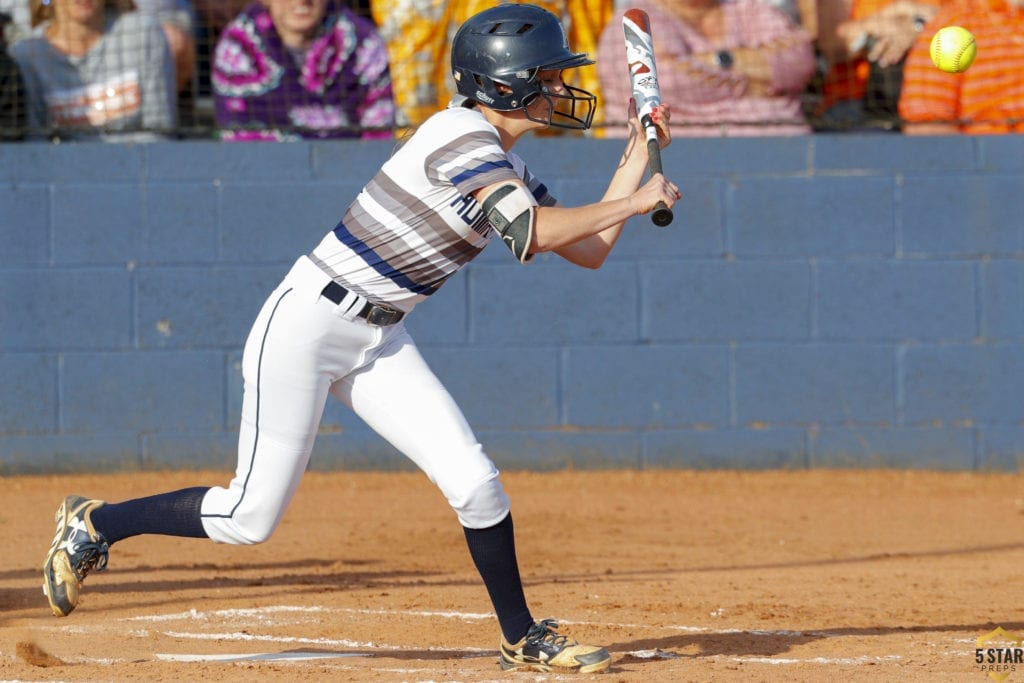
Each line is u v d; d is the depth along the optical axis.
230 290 31.91
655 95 14.64
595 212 13.04
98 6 31.92
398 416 13.97
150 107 32.09
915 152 32.25
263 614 18.23
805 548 24.50
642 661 15.13
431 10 32.16
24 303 31.64
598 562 23.00
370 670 14.50
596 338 32.28
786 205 32.22
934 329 32.44
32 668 14.62
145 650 15.84
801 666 14.77
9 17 32.03
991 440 32.53
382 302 13.64
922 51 32.84
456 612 18.38
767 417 32.50
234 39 32.16
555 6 32.00
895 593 19.88
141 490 30.19
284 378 13.71
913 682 13.90
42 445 31.77
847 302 32.38
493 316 32.16
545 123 13.81
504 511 14.07
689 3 32.62
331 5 32.25
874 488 31.06
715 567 22.53
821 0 33.47
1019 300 32.44
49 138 32.09
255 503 14.12
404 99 32.47
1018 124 32.59
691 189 32.19
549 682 13.84
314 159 31.92
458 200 13.34
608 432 32.41
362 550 24.11
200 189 31.77
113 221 31.69
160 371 31.91
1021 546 24.75
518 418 32.31
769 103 32.75
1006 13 33.06
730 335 32.34
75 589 14.62
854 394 32.47
